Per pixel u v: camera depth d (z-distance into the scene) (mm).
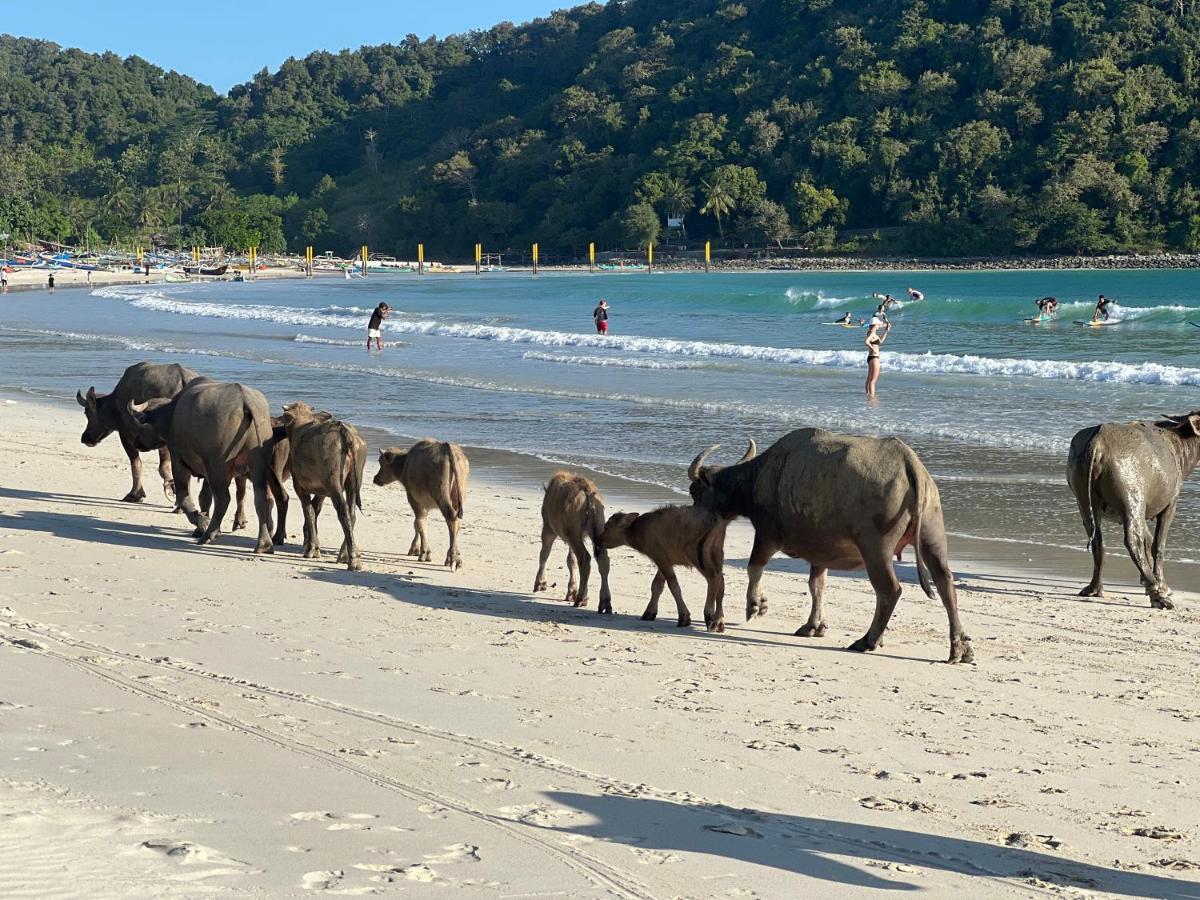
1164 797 7633
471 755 7758
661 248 181625
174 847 5746
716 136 187125
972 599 13367
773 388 31062
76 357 42156
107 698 8367
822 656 10938
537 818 6684
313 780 6977
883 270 152125
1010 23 180625
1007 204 156250
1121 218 151125
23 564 13375
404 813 6578
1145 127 155375
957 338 45719
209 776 6883
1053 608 13016
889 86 177250
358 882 5594
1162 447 13688
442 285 120750
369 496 19281
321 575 13562
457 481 14203
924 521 11000
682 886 5918
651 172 184750
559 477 12922
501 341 48375
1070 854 6715
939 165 164250
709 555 11641
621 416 26891
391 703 8891
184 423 15070
